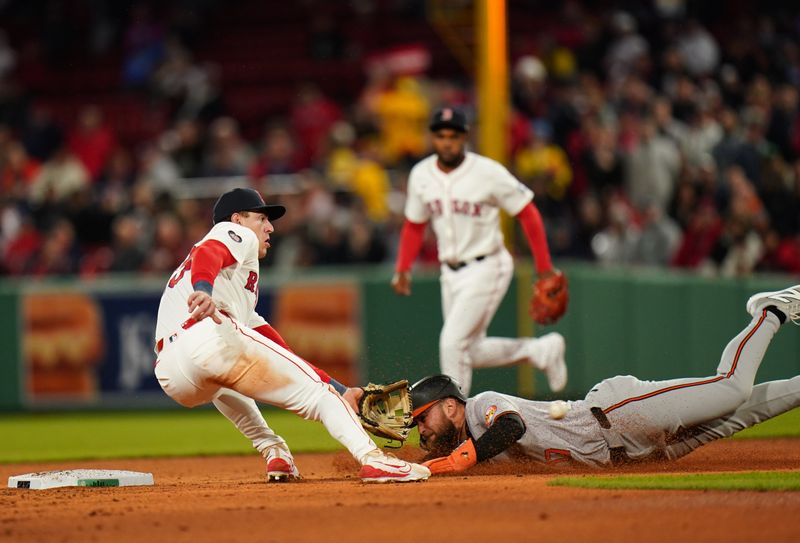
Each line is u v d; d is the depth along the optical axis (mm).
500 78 42500
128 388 52469
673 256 50594
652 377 45500
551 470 21969
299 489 20391
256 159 63094
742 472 21141
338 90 76812
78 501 19656
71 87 82312
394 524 15992
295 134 65188
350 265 51844
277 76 78562
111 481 22734
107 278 55719
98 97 81688
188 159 62875
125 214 59000
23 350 53469
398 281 31781
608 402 21781
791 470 21766
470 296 30234
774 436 32906
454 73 74875
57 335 53156
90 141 68875
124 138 76875
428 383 22141
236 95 78875
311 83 77375
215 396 21969
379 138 61938
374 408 21688
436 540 14805
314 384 20469
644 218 51562
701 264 49719
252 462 30766
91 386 52812
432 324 46562
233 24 82812
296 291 49469
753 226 49219
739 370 21719
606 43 63719
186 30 80188
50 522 17094
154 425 46531
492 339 32625
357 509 17344
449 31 54938
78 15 85500
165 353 20469
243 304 21141
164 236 55344
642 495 17938
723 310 46062
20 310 53500
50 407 53250
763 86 57844
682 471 21703
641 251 50938
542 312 31453
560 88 61500
